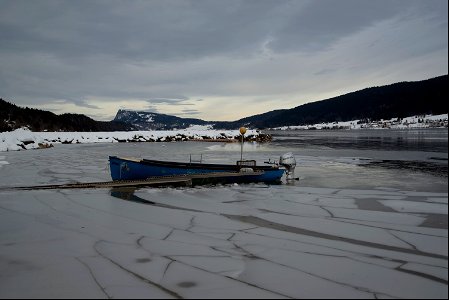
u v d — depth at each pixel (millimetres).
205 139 63812
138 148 38625
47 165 19750
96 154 28578
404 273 4855
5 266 5039
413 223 7562
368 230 7020
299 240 6332
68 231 6832
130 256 5453
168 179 12148
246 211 8633
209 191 11406
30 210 8609
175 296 4145
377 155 27203
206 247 5910
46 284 4441
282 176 15250
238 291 4285
